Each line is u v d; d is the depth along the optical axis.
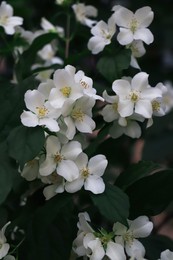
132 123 0.46
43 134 0.39
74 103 0.41
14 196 0.47
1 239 0.42
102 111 0.45
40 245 0.42
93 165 0.42
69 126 0.41
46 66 0.57
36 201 0.45
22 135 0.39
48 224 0.41
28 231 0.42
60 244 0.42
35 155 0.38
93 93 0.42
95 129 0.46
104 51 0.49
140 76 0.44
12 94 0.44
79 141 0.44
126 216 0.40
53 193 0.42
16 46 0.57
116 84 0.43
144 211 0.44
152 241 0.47
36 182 0.46
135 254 0.42
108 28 0.48
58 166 0.41
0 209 0.43
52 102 0.40
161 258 0.43
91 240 0.41
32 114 0.40
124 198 0.41
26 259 0.43
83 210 0.46
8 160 0.41
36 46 0.53
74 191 0.41
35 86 0.44
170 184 0.44
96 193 0.40
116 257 0.41
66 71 0.41
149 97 0.43
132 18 0.47
